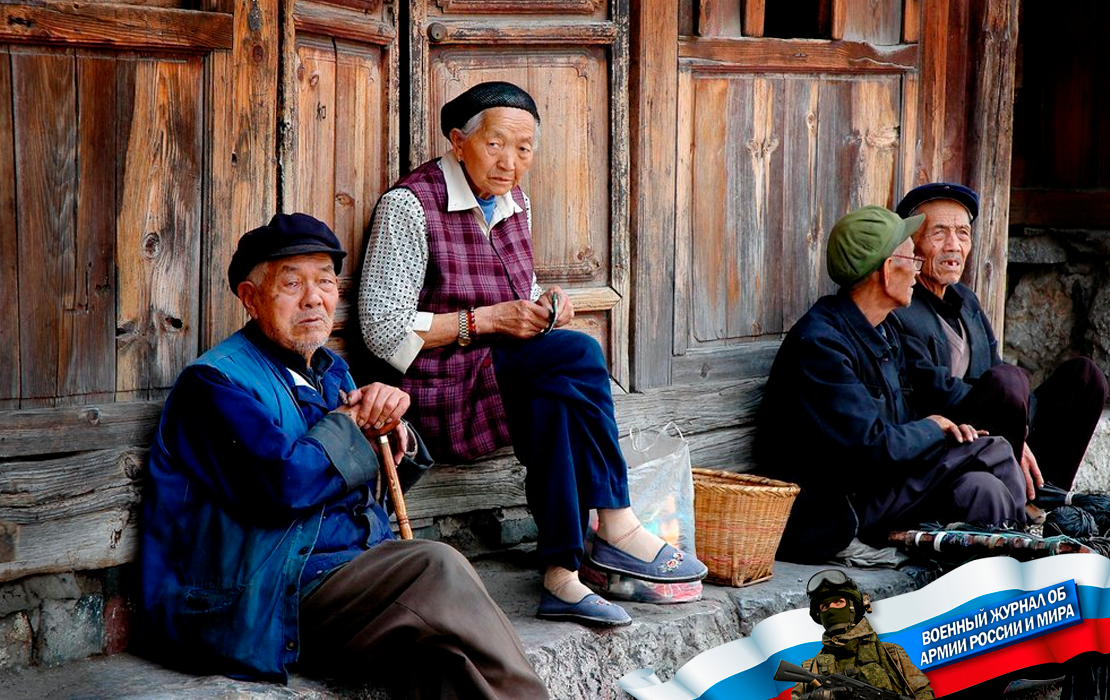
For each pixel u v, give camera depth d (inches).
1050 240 260.8
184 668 134.5
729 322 199.0
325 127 157.4
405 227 157.6
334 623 131.8
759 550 172.1
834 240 187.8
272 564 131.1
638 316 187.0
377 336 156.5
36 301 133.4
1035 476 192.2
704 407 193.5
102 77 135.9
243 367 135.9
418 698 132.0
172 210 141.9
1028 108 265.0
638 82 184.2
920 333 196.9
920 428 181.2
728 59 193.9
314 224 137.6
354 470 134.3
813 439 182.9
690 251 193.5
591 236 183.2
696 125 192.5
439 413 160.1
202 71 142.7
